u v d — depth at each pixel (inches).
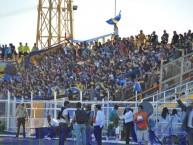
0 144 1406.3
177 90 1825.8
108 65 2432.3
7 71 2751.0
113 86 2094.0
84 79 2362.2
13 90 2501.2
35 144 1418.6
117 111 1576.0
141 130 1232.8
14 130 1792.6
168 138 1397.6
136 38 2571.4
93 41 2815.0
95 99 1886.1
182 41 2229.3
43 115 1772.9
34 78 2637.8
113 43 2645.2
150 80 1957.4
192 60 1870.1
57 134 1573.6
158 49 2349.9
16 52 2928.2
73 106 1768.0
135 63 2299.5
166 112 1453.0
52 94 2241.6
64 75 2518.5
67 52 2758.4
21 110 1658.5
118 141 1537.9
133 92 1915.6
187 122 1127.6
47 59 2770.7
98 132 1278.3
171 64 1872.5
